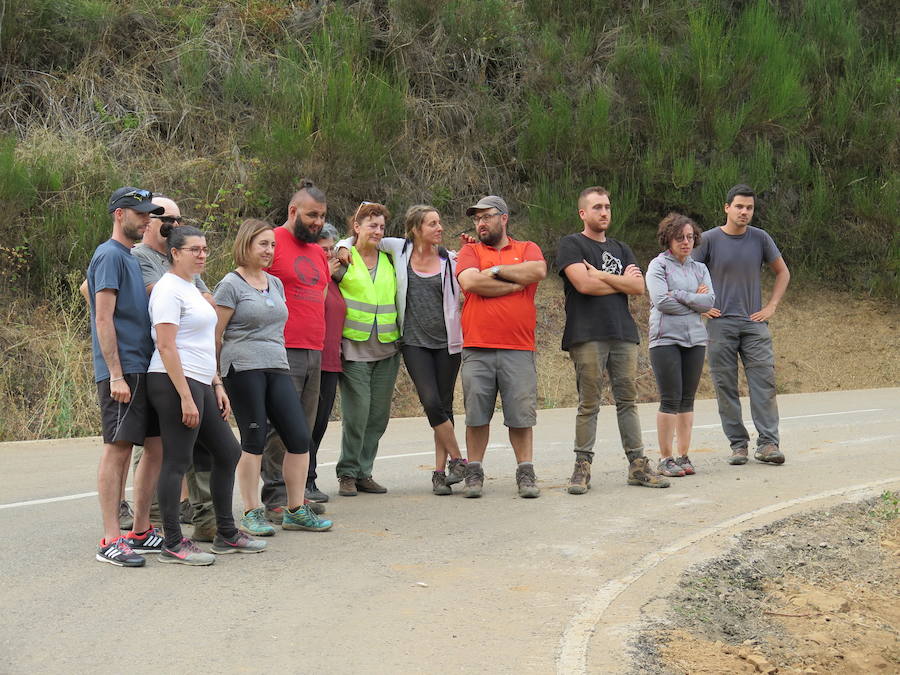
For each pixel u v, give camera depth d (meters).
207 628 4.54
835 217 19.33
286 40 18.80
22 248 14.40
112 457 5.69
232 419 13.55
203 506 6.20
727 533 6.15
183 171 16.61
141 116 17.31
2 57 17.27
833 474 8.05
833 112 19.09
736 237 8.62
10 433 12.54
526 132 18.28
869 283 19.38
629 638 4.43
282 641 4.37
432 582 5.28
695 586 5.29
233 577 5.38
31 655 4.17
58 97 17.14
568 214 17.08
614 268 7.61
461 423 13.01
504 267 7.38
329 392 7.34
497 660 4.15
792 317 18.80
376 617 4.71
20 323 14.03
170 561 5.66
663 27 19.25
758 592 5.45
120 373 5.51
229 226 16.02
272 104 17.44
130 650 4.24
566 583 5.25
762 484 7.71
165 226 6.08
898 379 17.70
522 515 6.85
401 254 7.65
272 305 6.28
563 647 4.30
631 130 18.27
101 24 18.09
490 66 19.83
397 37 19.05
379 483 8.34
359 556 5.82
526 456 7.61
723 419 8.71
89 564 5.65
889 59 20.09
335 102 16.78
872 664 4.74
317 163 16.50
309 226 6.81
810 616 5.21
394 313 7.65
